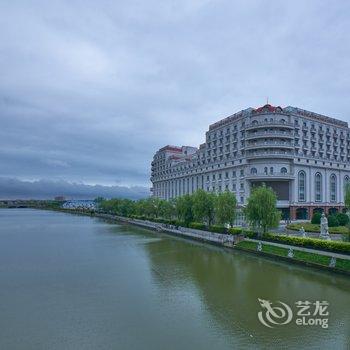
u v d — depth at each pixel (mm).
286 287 38344
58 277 44531
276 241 58656
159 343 24688
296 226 82938
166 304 33219
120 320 29094
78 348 24031
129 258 58250
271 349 23656
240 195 111750
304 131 115875
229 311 31047
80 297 35719
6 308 32312
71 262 54844
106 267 50688
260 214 62812
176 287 39156
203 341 24938
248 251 61219
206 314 30312
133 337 25703
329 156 123812
